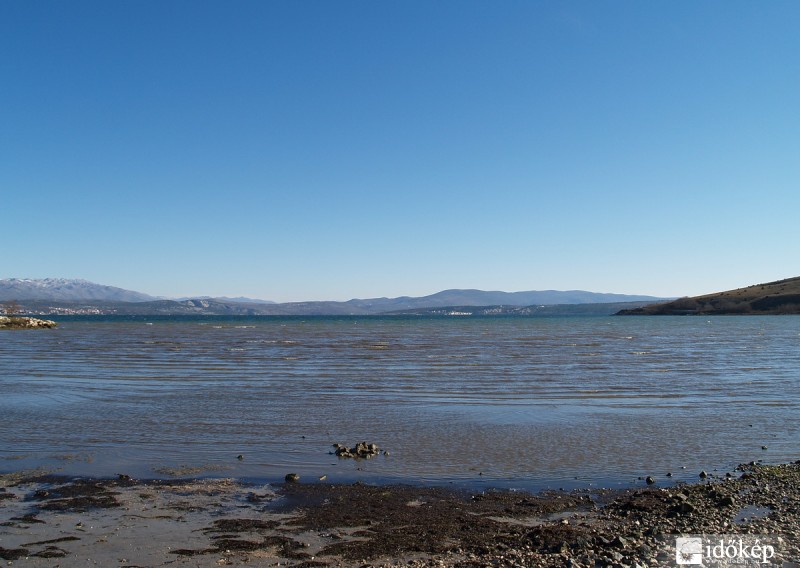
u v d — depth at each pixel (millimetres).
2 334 89750
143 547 9789
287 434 18375
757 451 16406
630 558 9266
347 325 142625
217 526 10781
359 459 15492
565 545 9742
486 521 11078
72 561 9219
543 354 49438
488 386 29062
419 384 29844
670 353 50625
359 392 27000
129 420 20406
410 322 177875
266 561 9297
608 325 139250
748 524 10805
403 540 10141
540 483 13523
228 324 150125
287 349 55219
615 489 13117
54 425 19531
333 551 9688
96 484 13273
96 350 53875
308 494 12680
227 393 26656
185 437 17891
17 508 11672
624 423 20094
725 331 99750
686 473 14328
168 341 69250
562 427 19469
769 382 30672
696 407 23188
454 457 15695
